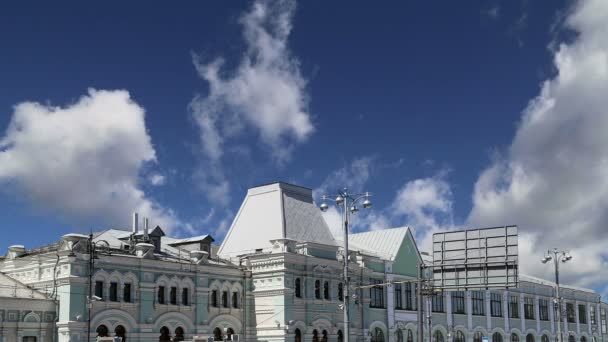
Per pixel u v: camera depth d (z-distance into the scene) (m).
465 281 56.75
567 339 118.38
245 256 69.12
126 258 57.72
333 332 70.50
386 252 83.06
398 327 80.38
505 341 101.81
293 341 65.25
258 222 74.81
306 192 78.44
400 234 84.75
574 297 123.50
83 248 54.94
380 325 77.62
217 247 80.88
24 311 52.22
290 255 66.56
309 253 69.38
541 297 113.50
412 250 85.62
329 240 77.44
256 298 67.44
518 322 106.06
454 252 57.81
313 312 68.31
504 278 55.03
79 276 54.03
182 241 68.88
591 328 126.94
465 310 94.62
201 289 63.16
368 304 75.75
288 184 76.19
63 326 52.94
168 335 60.06
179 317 60.91
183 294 62.00
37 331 52.75
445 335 90.00
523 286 109.06
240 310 66.62
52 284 55.12
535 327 110.31
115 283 57.03
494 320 100.44
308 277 68.31
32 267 57.72
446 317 90.44
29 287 55.75
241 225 76.44
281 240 67.12
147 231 63.16
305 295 67.81
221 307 64.81
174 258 63.94
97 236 63.03
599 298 131.75
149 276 59.28
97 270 55.56
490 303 100.38
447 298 91.38
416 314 83.94
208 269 64.19
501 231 56.03
